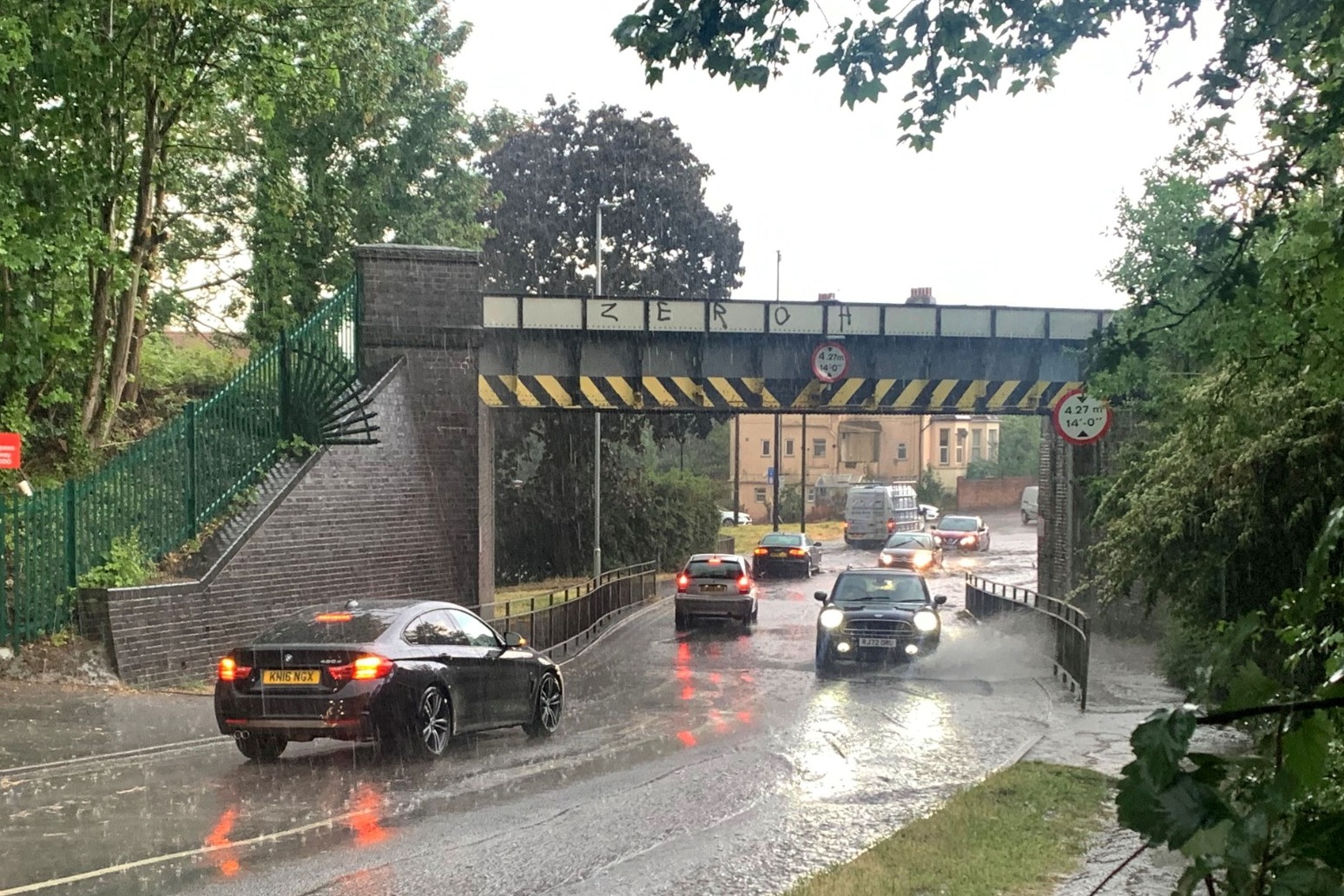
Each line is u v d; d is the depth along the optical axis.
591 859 7.93
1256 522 9.91
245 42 17.31
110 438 19.94
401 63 27.64
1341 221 4.51
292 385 20.22
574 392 24.97
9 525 14.32
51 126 15.80
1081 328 27.00
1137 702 16.30
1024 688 18.02
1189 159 6.82
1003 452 95.12
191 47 16.95
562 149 49.03
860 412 26.91
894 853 7.86
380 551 20.70
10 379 17.20
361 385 22.58
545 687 13.62
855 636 19.69
